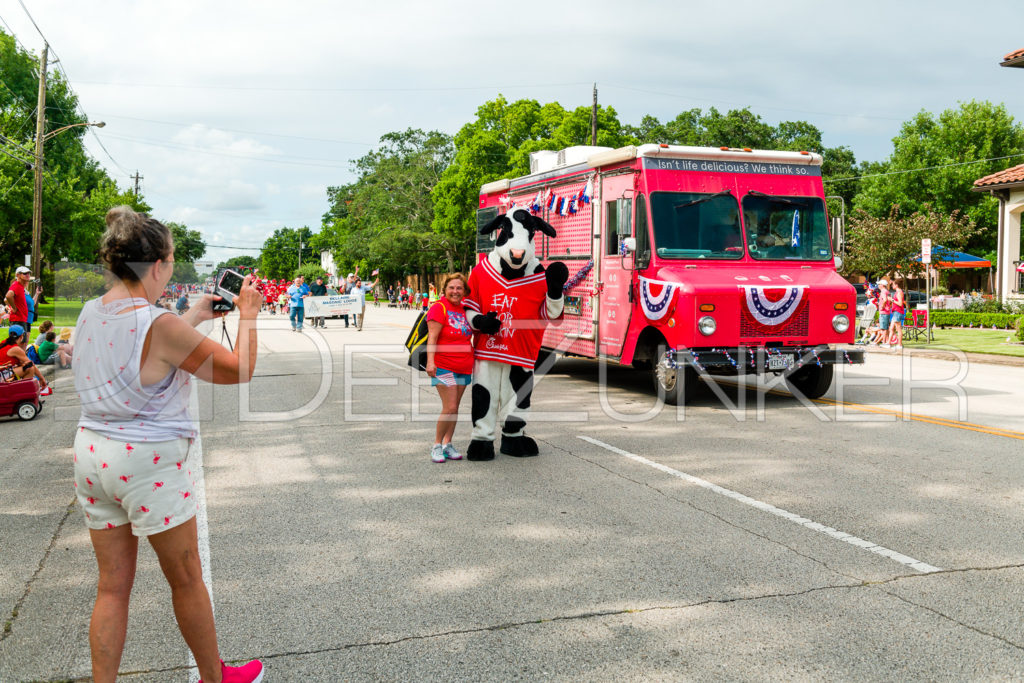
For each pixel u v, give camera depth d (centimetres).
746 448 788
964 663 349
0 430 941
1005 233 2914
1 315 1411
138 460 284
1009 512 568
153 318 285
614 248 1111
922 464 715
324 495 627
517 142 5138
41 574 464
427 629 387
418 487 650
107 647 296
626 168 1074
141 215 298
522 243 727
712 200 1058
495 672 345
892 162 5434
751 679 337
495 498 615
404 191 7050
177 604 303
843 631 381
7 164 4309
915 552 488
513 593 430
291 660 357
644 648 365
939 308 3281
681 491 630
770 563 471
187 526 298
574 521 555
